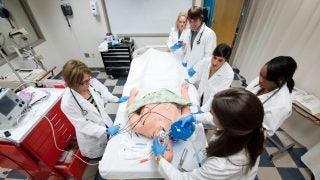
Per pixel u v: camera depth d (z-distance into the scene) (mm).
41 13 2885
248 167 639
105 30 3080
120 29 3090
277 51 2162
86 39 3193
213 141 707
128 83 1911
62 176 1507
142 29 3078
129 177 1078
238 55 3252
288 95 1048
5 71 2318
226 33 3115
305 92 1751
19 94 1404
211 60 1547
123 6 2834
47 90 1548
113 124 1460
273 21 2275
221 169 640
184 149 1152
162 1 2783
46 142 1349
